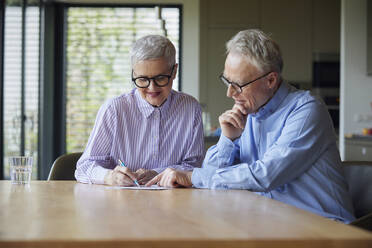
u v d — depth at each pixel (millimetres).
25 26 5473
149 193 1510
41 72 6270
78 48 6969
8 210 1147
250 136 1880
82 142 7008
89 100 7008
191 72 6875
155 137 2135
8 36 4801
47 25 6594
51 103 6742
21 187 1673
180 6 6930
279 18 6688
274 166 1601
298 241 818
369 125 5422
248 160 1888
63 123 6961
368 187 1711
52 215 1072
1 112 4582
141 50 1935
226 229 905
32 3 5801
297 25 6676
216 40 6719
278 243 816
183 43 6871
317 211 1626
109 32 6969
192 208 1183
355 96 5434
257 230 896
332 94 6648
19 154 5246
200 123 2197
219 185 1642
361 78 5418
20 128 5273
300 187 1670
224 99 6723
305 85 6648
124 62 6996
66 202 1294
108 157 2111
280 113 1779
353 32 5410
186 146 2174
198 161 2170
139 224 957
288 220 1010
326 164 1692
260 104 1762
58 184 1790
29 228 915
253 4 6695
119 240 805
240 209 1165
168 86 2004
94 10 6965
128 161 2129
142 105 2125
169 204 1253
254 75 1711
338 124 6602
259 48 1693
